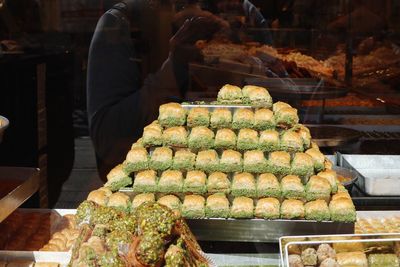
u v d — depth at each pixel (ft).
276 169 4.14
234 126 4.31
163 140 4.24
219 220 4.00
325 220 3.97
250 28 9.50
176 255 3.20
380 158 5.89
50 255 4.18
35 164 7.49
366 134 6.99
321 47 10.20
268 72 8.11
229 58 7.98
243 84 7.55
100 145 6.89
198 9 8.14
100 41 6.68
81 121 7.95
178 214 3.41
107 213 3.43
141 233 3.22
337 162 6.03
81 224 3.45
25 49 8.16
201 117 4.31
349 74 9.21
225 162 4.15
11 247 4.38
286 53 9.94
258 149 4.21
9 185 4.55
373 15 10.36
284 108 4.38
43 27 8.51
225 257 4.02
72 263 3.32
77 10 8.53
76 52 8.21
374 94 8.54
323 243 3.59
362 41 10.09
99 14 8.52
